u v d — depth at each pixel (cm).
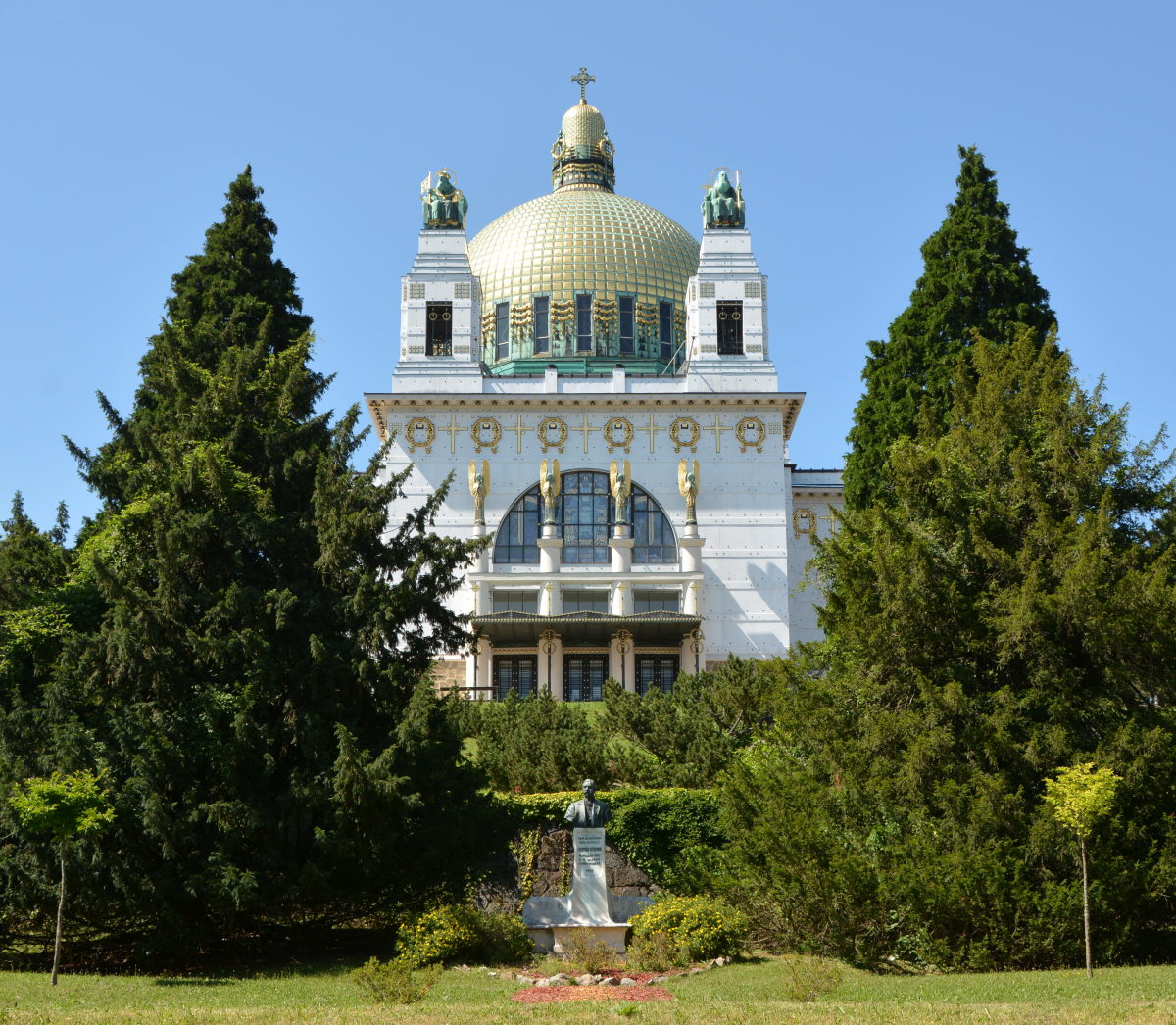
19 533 4653
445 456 8362
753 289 8725
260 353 4600
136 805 3466
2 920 3541
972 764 3406
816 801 3538
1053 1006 2562
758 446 8425
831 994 2972
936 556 3759
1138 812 3353
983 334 5628
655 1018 2544
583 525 8338
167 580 3816
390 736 3797
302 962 3588
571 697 7931
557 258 9512
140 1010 2731
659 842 4225
